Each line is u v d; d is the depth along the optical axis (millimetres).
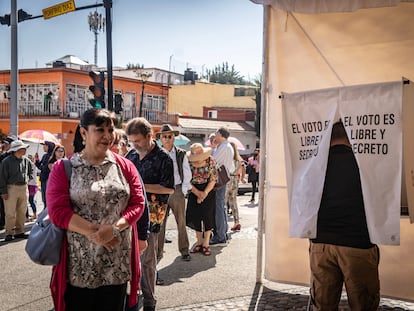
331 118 3684
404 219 4555
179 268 6125
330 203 3332
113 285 2830
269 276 5273
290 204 3848
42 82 33938
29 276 5879
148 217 3348
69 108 33750
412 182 3949
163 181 4305
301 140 3883
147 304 4285
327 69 4902
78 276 2744
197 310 4566
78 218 2676
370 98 3525
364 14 4680
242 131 42812
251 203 14453
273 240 5238
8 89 20453
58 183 2766
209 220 6871
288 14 5027
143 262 4262
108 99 14281
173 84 48625
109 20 13930
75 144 3127
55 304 2783
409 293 4559
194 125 39812
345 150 3518
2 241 8102
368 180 3342
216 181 6926
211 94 49844
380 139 3436
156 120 38469
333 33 4840
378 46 4652
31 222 10219
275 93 5160
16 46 14070
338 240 3230
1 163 8078
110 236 2662
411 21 4496
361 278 3217
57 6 13758
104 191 2787
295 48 5039
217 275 5793
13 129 14016
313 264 3402
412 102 4008
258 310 4562
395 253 4602
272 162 5227
